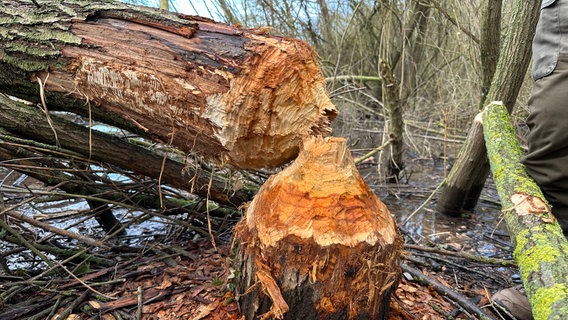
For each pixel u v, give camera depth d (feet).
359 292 3.93
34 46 4.93
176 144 5.01
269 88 4.11
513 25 7.83
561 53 5.12
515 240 4.61
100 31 4.79
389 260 4.05
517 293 5.60
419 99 16.47
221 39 4.38
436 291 5.78
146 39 4.56
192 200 7.59
